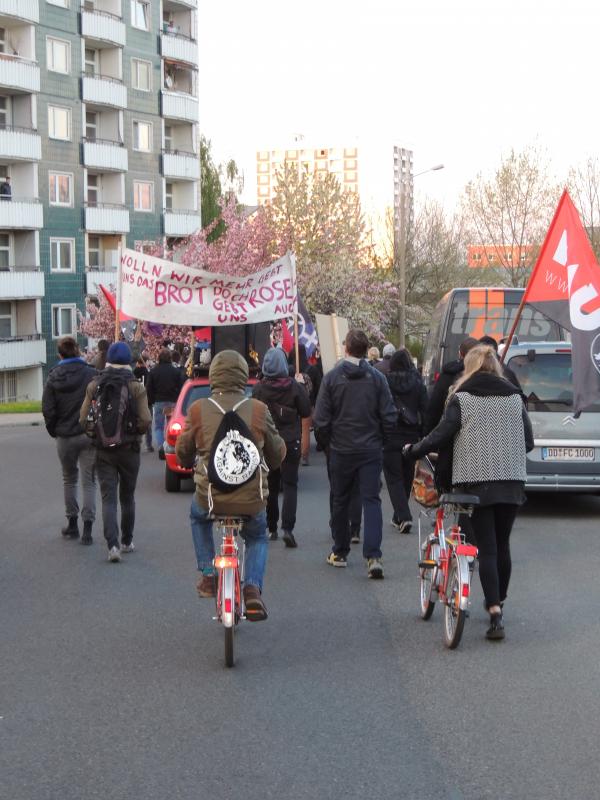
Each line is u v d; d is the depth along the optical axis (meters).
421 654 6.95
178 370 19.56
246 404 6.94
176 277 14.27
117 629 7.64
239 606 6.97
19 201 49.50
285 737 5.36
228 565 6.68
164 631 7.58
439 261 66.06
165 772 4.89
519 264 64.38
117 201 55.88
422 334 66.12
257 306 14.46
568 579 9.26
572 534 11.59
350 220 55.84
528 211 64.38
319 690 6.17
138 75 56.84
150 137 57.75
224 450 6.72
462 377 7.35
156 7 57.91
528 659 6.80
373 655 6.93
